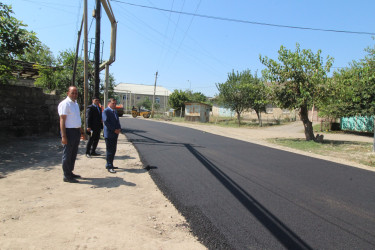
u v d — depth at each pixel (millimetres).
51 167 6312
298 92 14773
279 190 5398
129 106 62094
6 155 7262
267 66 15109
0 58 9180
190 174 6328
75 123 5266
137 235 3289
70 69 18234
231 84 30375
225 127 27203
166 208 4250
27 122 10664
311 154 10672
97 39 11867
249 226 3705
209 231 3514
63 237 3092
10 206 3885
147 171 6484
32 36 9625
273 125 29906
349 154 10938
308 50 14430
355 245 3301
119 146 10102
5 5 9109
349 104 21422
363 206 4691
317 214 4238
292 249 3146
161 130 18062
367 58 18734
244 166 7480
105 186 5156
